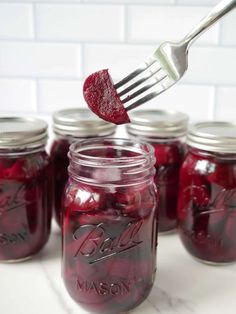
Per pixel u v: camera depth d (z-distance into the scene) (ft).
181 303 0.95
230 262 1.08
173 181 1.21
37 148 1.05
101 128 1.15
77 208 0.89
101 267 0.87
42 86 1.50
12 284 1.00
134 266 0.88
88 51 1.45
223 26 1.39
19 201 1.02
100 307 0.89
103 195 0.87
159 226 1.23
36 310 0.91
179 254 1.15
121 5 1.40
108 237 0.87
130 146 0.98
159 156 1.18
